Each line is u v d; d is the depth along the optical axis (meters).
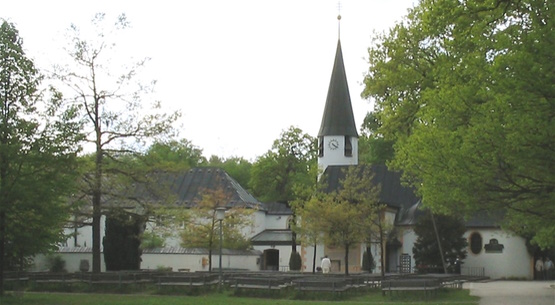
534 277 51.22
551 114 15.96
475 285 38.44
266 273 39.66
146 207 36.16
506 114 16.69
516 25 17.38
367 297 28.64
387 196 58.72
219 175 68.25
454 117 19.41
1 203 23.55
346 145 68.81
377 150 78.62
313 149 89.31
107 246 45.47
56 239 26.55
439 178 18.69
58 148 24.69
